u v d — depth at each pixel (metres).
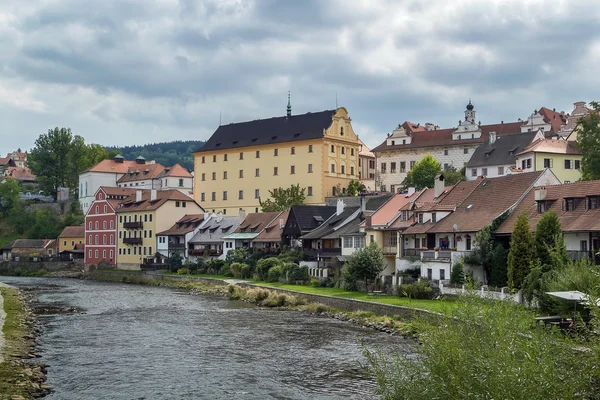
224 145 158.38
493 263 62.56
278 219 117.94
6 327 53.84
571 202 61.97
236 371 39.53
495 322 21.17
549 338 19.94
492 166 126.81
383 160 163.88
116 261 150.12
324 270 86.94
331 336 51.56
